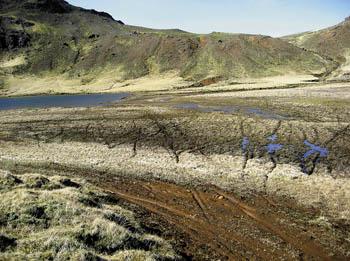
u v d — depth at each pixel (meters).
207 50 163.75
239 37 170.38
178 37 178.38
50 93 133.12
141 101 81.31
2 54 184.00
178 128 46.28
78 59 181.88
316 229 19.78
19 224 15.49
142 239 16.09
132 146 38.88
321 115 51.66
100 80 156.62
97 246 14.73
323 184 25.92
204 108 63.28
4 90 144.12
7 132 49.31
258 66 147.25
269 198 24.09
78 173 30.53
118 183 27.75
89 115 60.22
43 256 12.78
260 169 29.58
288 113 54.69
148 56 170.88
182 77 148.12
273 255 17.28
